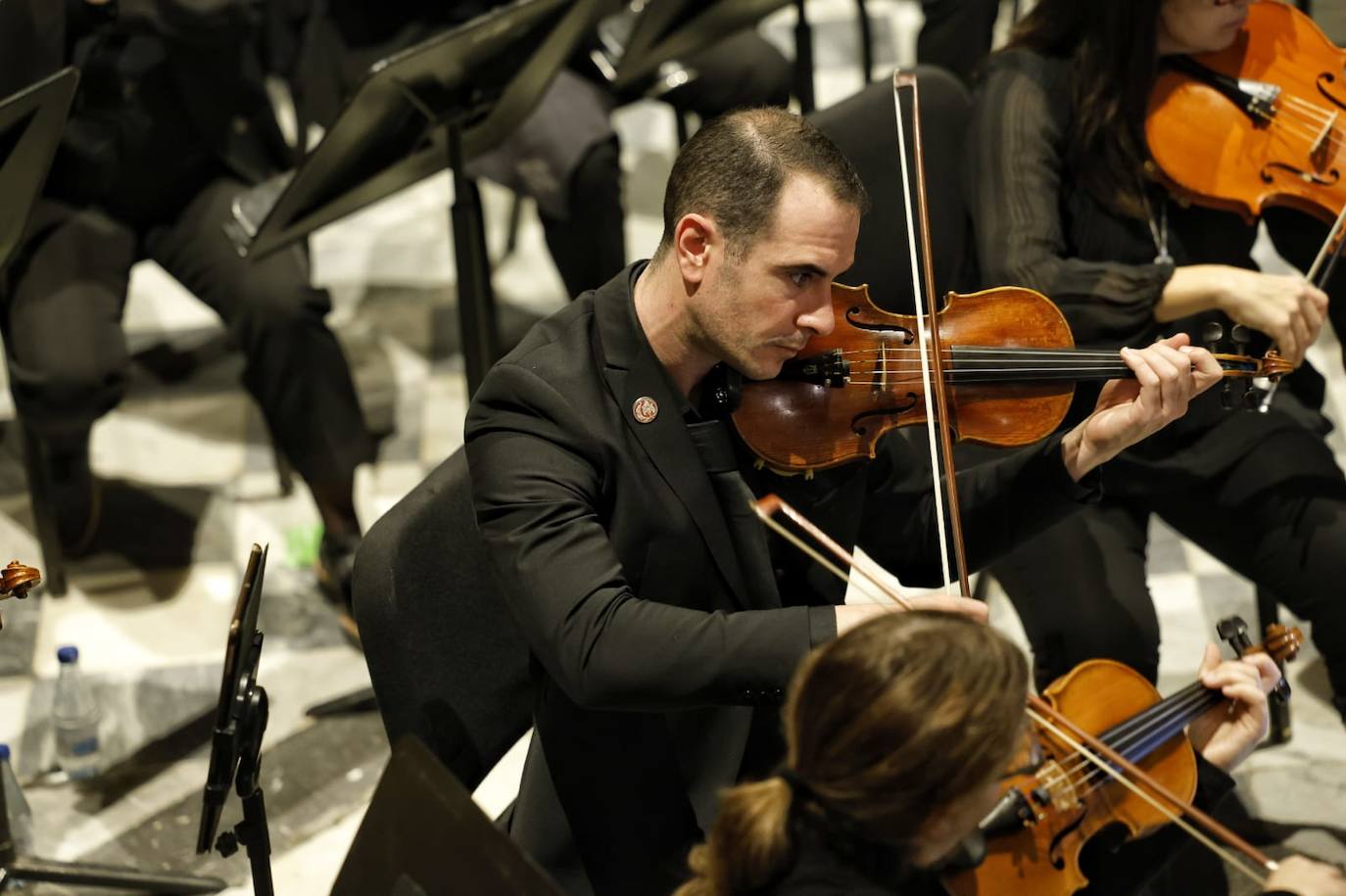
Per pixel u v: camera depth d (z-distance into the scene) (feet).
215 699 26.78
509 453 15.99
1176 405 17.54
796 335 15.85
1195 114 21.66
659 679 15.06
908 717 11.42
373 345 36.19
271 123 30.04
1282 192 21.44
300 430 28.37
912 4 48.83
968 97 23.77
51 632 28.40
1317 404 23.34
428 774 13.57
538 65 24.08
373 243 40.16
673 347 16.24
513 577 15.70
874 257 23.13
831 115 22.76
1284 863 14.20
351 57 31.48
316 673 27.40
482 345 25.77
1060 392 18.98
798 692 12.13
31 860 20.80
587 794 17.34
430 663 17.60
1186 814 17.01
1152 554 29.40
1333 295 23.26
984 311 19.29
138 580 29.68
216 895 22.24
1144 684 18.01
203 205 28.68
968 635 11.79
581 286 32.76
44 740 25.89
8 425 34.22
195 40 27.37
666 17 26.50
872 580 14.87
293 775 25.03
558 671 15.47
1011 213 21.98
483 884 13.16
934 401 18.47
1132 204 21.84
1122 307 21.38
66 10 26.73
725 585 16.75
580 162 31.50
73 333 27.53
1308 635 26.91
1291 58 22.12
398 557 17.20
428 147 24.44
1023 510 18.42
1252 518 22.02
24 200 22.09
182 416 34.19
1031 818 16.28
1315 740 24.85
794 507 17.66
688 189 15.56
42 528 28.68
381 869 13.76
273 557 30.30
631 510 16.20
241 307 28.02
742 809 12.12
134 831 23.99
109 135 27.68
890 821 11.78
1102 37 21.42
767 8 28.76
